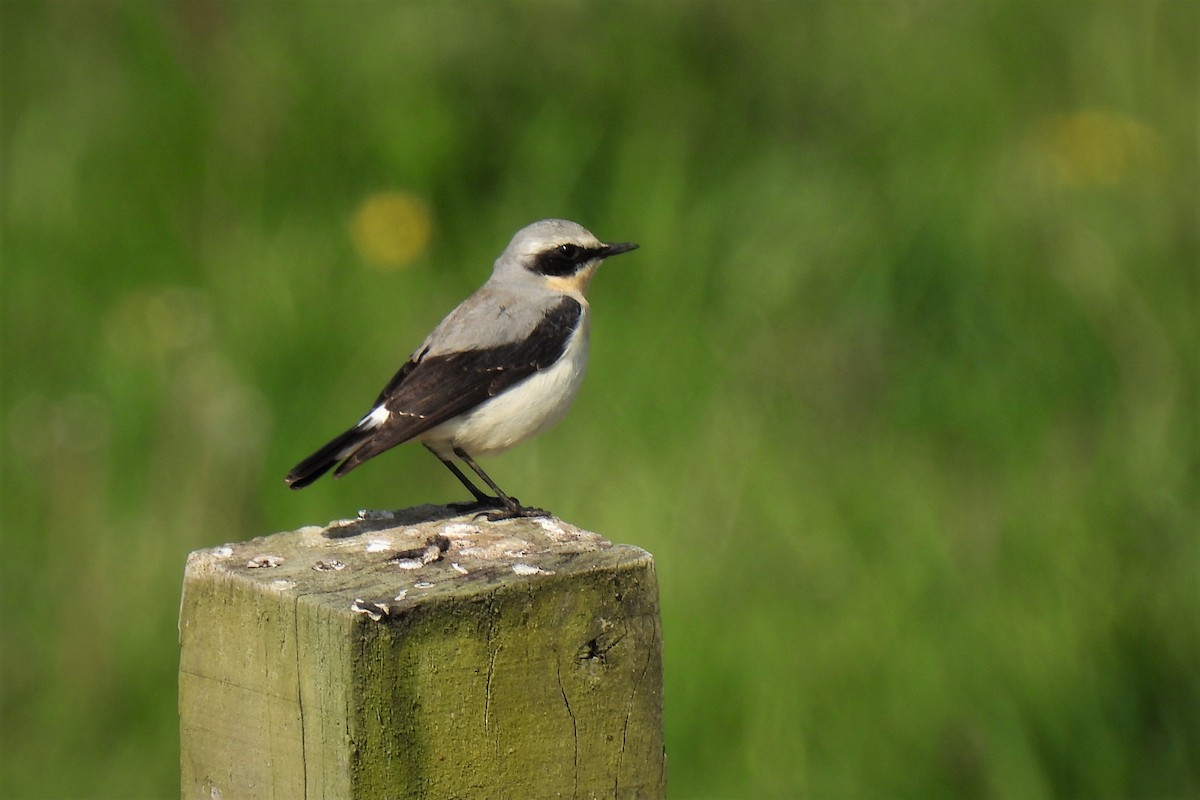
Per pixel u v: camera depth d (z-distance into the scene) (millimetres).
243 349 13234
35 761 11117
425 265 14406
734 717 10516
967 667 10586
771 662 10641
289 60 15578
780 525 11492
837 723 10430
